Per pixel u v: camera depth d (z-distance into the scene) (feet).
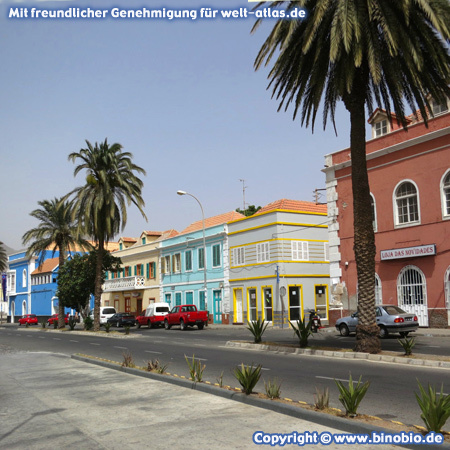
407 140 85.46
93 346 78.48
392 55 46.62
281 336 86.17
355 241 53.83
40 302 257.55
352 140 54.80
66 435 22.88
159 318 141.49
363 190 53.88
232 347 67.87
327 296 128.36
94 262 140.67
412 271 85.20
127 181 121.08
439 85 54.44
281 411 25.25
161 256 176.96
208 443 20.38
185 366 48.01
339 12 47.11
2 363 57.26
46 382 40.04
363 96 54.75
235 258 137.80
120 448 20.35
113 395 32.45
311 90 59.06
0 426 25.34
